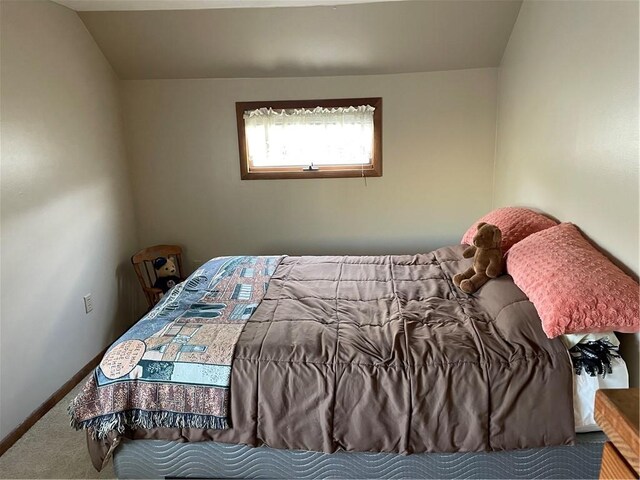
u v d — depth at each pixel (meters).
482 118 3.25
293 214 3.50
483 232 2.06
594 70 1.90
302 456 1.67
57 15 2.54
